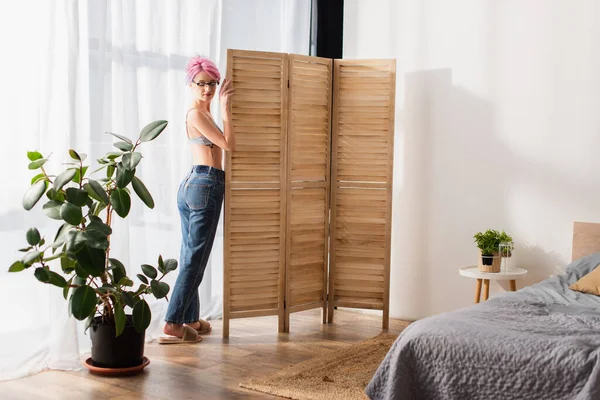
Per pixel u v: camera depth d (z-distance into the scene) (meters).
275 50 5.49
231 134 4.38
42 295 3.75
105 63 4.05
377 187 4.81
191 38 4.69
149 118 4.41
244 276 4.55
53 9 3.69
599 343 2.80
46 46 3.68
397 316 5.16
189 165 4.69
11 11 3.57
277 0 5.46
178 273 4.65
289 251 4.66
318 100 4.75
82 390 3.48
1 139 3.56
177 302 4.36
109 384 3.58
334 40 5.51
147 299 4.43
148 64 4.40
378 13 5.14
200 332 4.62
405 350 2.99
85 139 3.91
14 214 3.62
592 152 4.53
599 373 2.60
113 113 4.16
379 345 4.36
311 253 4.82
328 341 4.48
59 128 3.78
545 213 4.67
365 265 4.86
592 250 4.49
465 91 4.87
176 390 3.51
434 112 4.97
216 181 4.39
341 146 4.86
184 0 4.62
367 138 4.80
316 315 5.19
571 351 2.71
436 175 4.98
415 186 5.05
